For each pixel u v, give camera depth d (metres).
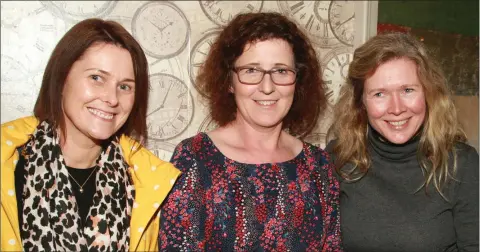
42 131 1.35
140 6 1.98
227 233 1.43
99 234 1.35
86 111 1.31
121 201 1.42
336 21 2.23
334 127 1.80
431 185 1.53
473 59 1.77
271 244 1.45
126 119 1.41
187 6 2.04
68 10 1.92
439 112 1.52
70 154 1.38
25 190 1.30
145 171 1.46
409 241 1.51
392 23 2.12
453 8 1.87
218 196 1.45
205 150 1.52
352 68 1.57
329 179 1.61
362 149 1.64
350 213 1.60
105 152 1.46
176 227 1.42
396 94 1.48
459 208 1.51
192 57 2.05
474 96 1.78
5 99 1.88
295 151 1.63
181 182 1.46
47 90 1.36
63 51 1.31
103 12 1.95
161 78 2.02
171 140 2.04
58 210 1.31
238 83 1.51
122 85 1.35
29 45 1.89
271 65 1.46
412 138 1.56
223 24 2.08
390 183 1.58
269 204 1.47
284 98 1.50
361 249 1.57
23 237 1.27
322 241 1.54
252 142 1.57
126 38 1.35
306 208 1.51
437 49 1.94
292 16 2.16
